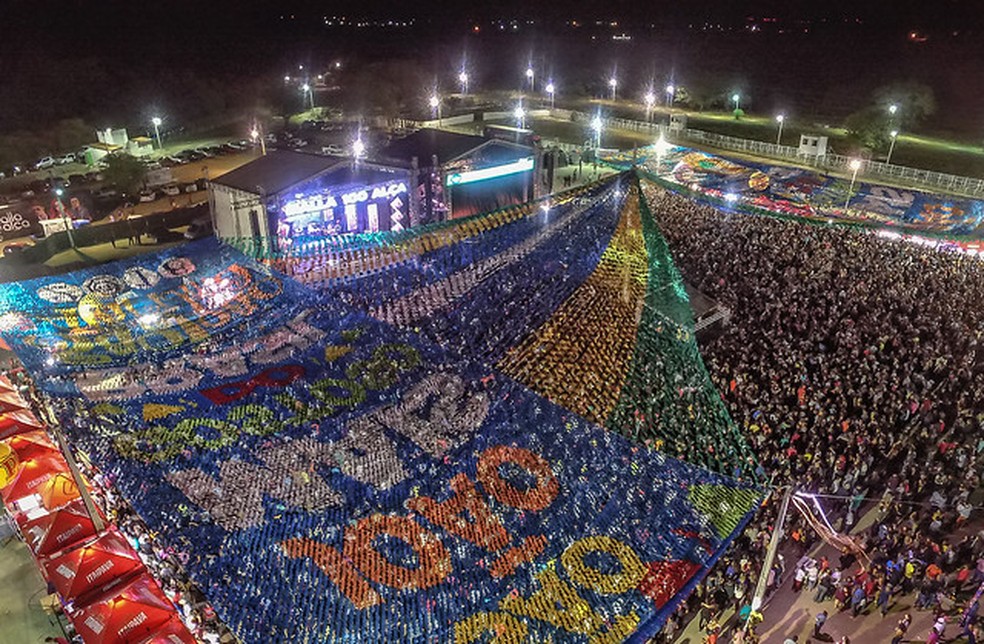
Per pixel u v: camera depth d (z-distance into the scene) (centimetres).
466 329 1578
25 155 6894
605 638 1091
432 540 1230
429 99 8800
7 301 1584
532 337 1530
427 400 1468
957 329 2692
